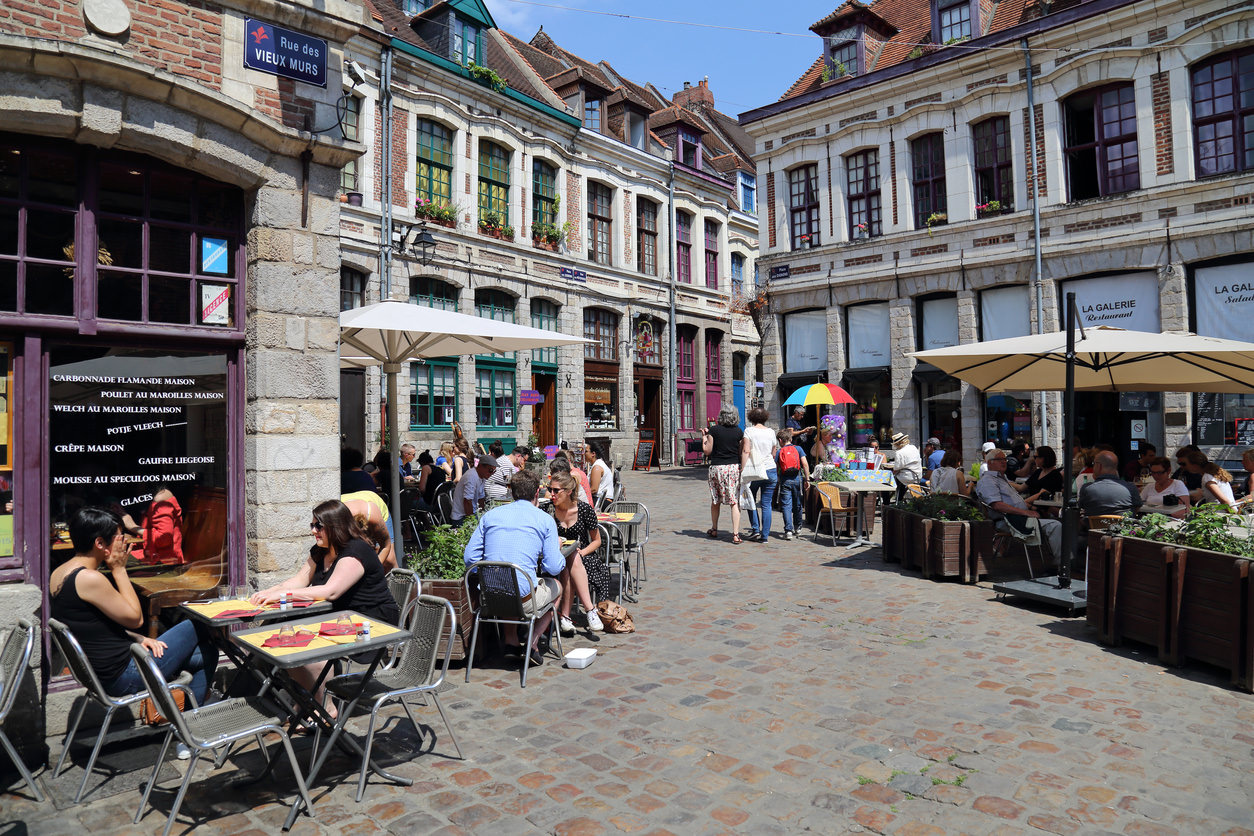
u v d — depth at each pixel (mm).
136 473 4980
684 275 26797
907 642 5934
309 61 5508
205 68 5043
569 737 4250
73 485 4734
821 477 11773
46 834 3348
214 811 3531
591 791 3631
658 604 7219
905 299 17922
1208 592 5105
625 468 23797
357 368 16609
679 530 11969
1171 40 14164
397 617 4695
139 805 3506
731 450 10953
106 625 3994
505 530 5477
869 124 18266
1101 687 4922
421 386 17781
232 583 5301
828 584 8000
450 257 18312
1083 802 3465
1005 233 16359
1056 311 15688
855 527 10930
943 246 17297
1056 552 8156
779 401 20312
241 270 5410
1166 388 9805
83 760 4105
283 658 3314
